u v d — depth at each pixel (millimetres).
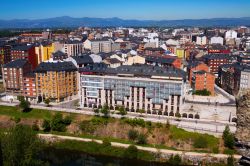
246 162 54656
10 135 141375
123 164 191000
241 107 56031
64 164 191625
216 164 180875
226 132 194000
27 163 138250
